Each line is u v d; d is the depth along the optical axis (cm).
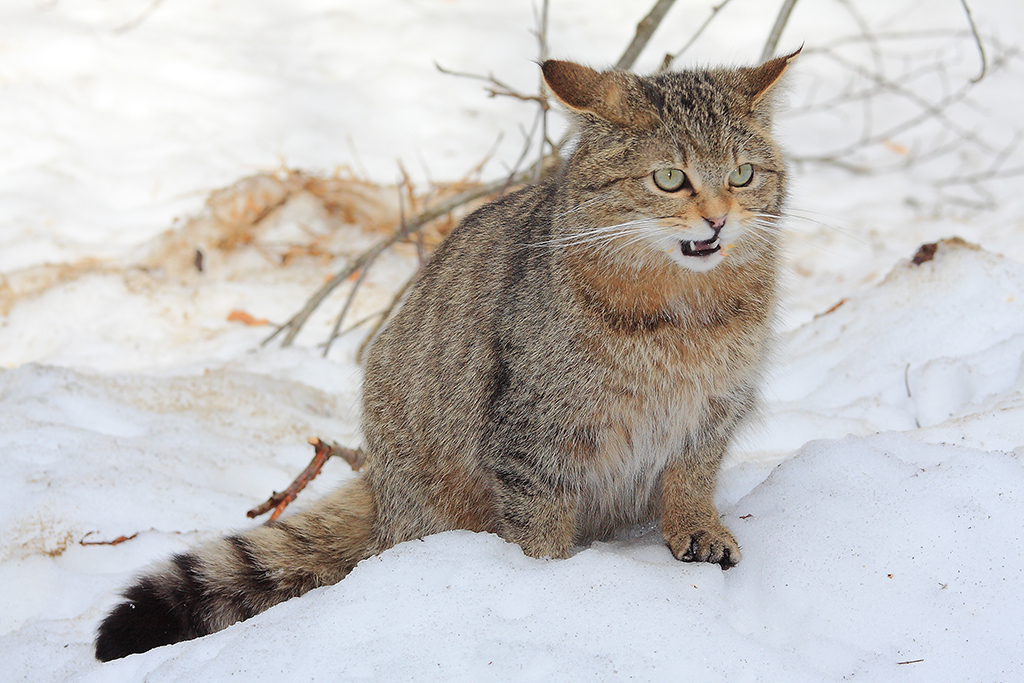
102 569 383
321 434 502
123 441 447
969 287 490
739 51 1073
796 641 274
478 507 375
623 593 290
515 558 316
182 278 742
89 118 936
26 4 1107
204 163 880
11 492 403
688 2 1175
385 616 285
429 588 296
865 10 1171
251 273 762
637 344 328
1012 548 284
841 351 500
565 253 333
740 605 296
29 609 363
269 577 378
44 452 430
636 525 385
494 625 280
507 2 1205
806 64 1089
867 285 718
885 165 952
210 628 366
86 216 802
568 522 353
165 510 410
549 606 287
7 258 738
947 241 512
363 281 753
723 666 260
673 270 326
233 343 654
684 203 318
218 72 1027
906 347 482
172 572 362
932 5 1177
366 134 962
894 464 322
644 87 338
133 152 897
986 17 1156
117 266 730
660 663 262
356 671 264
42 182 841
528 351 335
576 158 341
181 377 530
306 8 1187
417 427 374
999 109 1023
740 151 325
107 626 335
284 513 426
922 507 297
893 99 1047
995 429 369
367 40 1119
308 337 679
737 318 338
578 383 329
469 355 357
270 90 1010
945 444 329
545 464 340
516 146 955
